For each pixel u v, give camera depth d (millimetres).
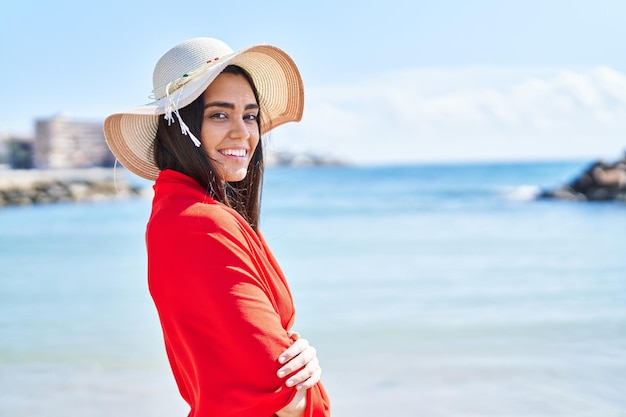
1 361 8242
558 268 14797
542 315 10156
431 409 6145
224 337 1696
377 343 8727
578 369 7254
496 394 6516
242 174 1997
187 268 1733
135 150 2160
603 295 11625
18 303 12570
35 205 48969
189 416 1937
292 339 1877
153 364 8047
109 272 16688
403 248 19141
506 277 13883
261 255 1877
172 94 1918
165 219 1797
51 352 8711
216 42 2092
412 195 41531
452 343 8609
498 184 50469
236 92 1954
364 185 52688
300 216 30484
